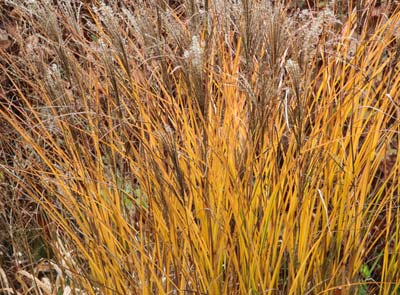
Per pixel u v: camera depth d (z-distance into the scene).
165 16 2.88
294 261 2.79
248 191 2.69
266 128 2.72
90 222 2.79
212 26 2.95
